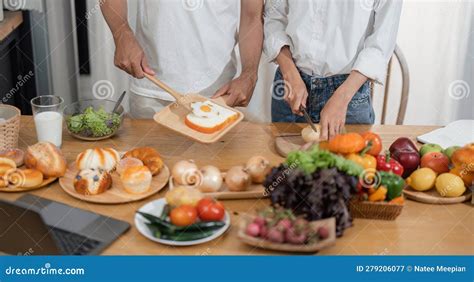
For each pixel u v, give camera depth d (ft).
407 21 9.42
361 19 6.41
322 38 6.54
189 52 7.06
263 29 6.94
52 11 9.37
